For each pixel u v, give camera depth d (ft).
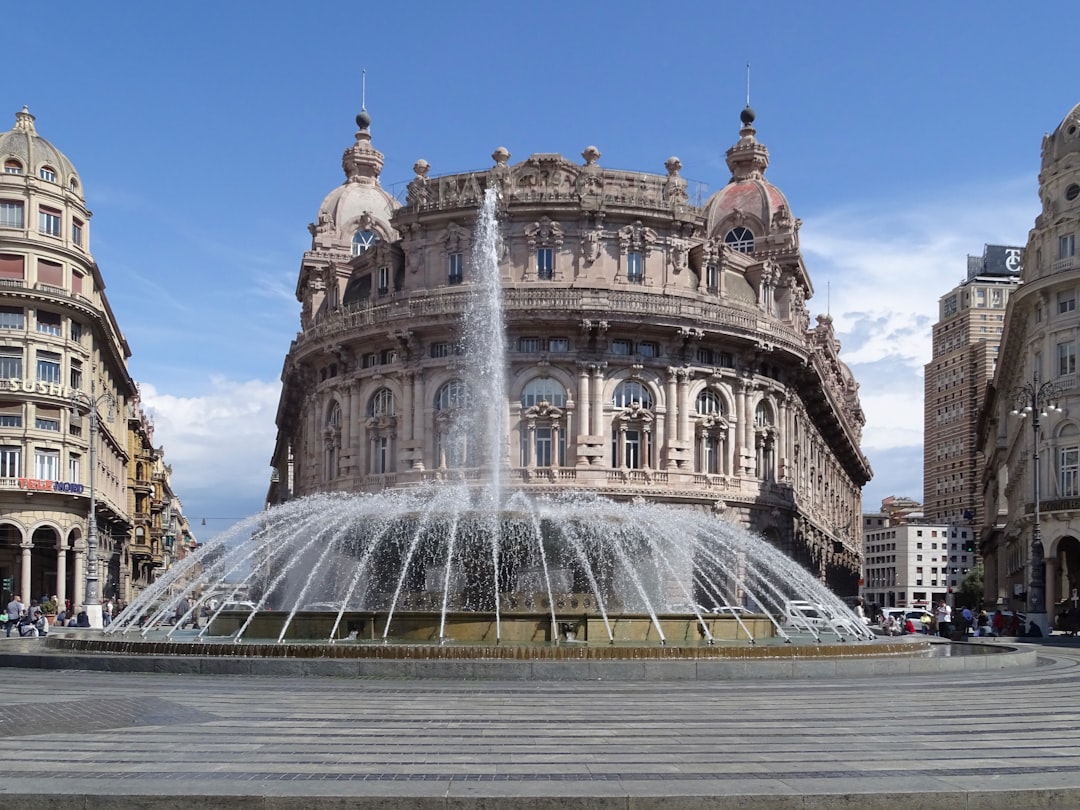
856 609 256.73
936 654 112.88
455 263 247.29
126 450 373.61
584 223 243.60
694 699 72.28
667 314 235.81
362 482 248.73
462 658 87.76
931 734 57.67
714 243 255.29
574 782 44.68
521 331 237.25
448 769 47.34
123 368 341.62
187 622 144.25
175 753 50.78
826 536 346.13
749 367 254.68
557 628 105.29
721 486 243.81
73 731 57.11
